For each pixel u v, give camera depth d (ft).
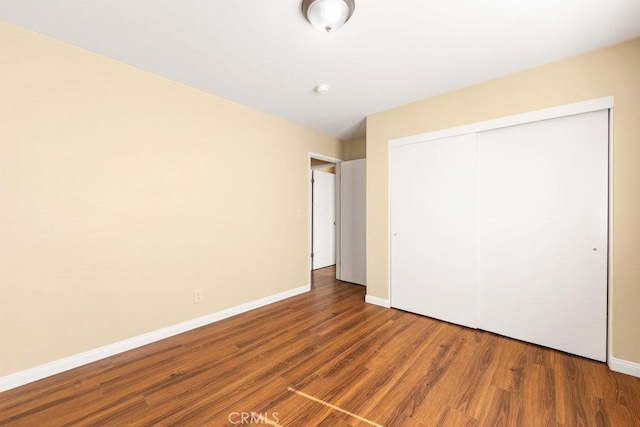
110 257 6.89
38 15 5.34
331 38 6.10
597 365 6.44
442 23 5.59
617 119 6.23
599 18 5.42
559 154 7.12
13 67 5.63
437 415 4.92
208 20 5.51
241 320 9.21
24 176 5.75
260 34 5.96
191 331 8.34
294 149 11.97
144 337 7.47
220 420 4.79
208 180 8.91
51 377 5.97
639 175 5.98
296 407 5.12
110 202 6.90
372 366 6.45
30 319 5.82
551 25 5.65
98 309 6.71
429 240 9.39
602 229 6.57
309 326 8.71
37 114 5.89
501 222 8.00
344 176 14.32
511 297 7.85
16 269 5.66
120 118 7.07
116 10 5.22
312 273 16.02
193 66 7.30
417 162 9.61
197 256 8.64
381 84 8.32
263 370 6.29
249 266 10.16
